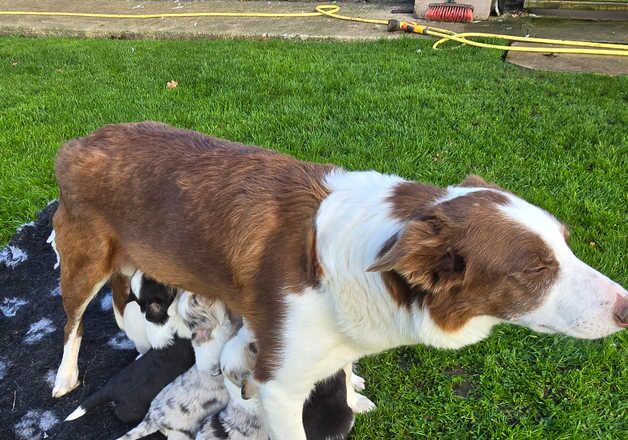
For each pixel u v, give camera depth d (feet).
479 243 1.90
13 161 4.89
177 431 2.66
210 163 2.44
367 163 4.77
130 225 2.55
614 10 8.44
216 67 6.88
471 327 2.07
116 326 3.39
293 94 6.10
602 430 2.79
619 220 4.08
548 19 8.44
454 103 5.74
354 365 3.14
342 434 2.62
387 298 2.04
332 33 7.97
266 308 2.24
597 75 6.31
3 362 3.13
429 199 2.09
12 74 6.92
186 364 2.81
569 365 3.09
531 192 4.40
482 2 8.39
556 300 1.95
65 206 2.70
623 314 1.90
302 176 2.33
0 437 2.78
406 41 7.54
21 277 3.64
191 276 2.51
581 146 4.97
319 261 2.11
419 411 2.90
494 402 2.93
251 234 2.26
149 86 6.45
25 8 9.82
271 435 2.46
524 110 5.54
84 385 3.03
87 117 5.72
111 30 8.51
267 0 9.96
